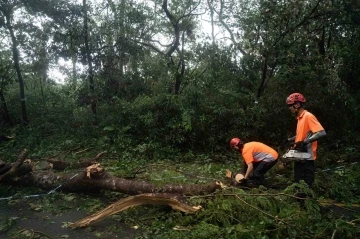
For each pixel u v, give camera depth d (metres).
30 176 6.19
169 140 9.55
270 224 4.48
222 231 4.36
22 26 11.53
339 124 9.92
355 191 6.39
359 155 8.77
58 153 9.09
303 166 5.29
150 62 12.68
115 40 11.86
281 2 9.49
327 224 4.50
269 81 10.41
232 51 10.92
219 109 9.59
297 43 9.65
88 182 5.80
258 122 9.62
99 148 9.56
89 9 11.54
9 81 12.06
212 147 9.55
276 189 6.13
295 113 5.39
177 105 9.85
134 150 8.91
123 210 5.09
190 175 7.00
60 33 11.49
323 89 9.66
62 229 4.73
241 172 6.41
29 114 12.93
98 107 11.77
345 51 10.28
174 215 5.05
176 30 11.74
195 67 11.79
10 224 4.77
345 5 9.66
